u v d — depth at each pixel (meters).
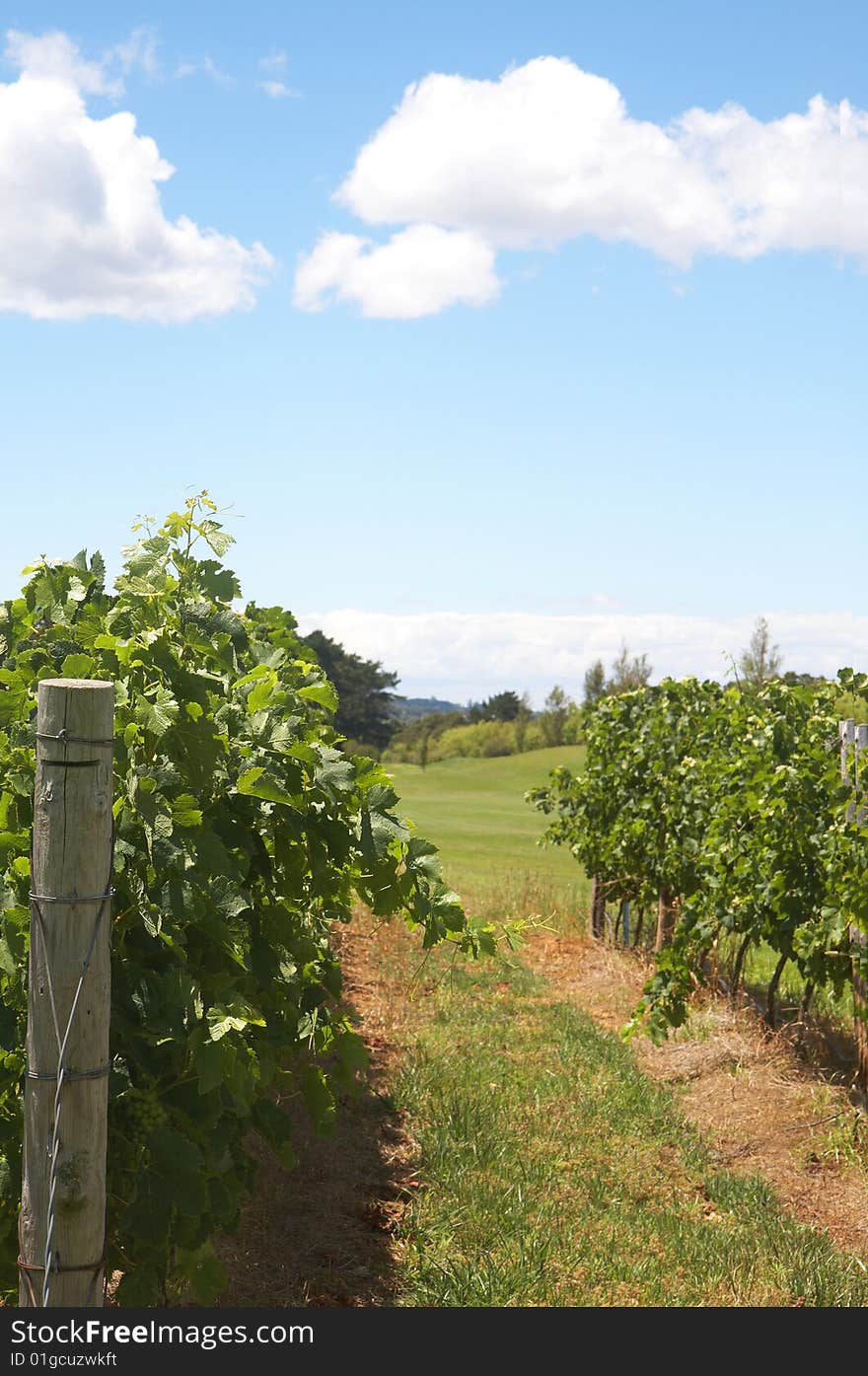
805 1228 5.14
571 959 11.20
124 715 3.22
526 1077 7.00
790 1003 9.16
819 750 7.63
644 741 11.25
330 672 75.88
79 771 2.42
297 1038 4.30
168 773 3.15
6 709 3.39
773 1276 4.66
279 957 3.91
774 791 7.62
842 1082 7.11
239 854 3.55
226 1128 3.46
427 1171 5.48
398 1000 8.55
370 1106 6.26
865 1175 5.82
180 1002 3.09
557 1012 8.70
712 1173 5.84
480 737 78.56
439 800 42.25
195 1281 3.30
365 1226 4.92
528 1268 4.55
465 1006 8.59
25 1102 2.46
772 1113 6.59
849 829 6.77
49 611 4.13
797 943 7.38
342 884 4.13
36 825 2.43
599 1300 4.37
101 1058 2.47
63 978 2.42
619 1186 5.53
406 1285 4.42
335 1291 4.33
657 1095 6.85
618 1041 8.04
